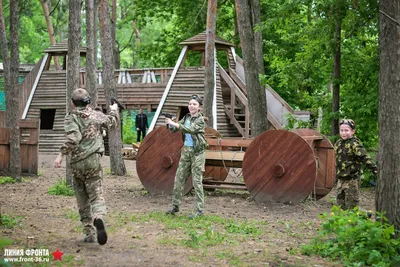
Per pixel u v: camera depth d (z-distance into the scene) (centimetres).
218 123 2391
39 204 1085
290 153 1130
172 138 1235
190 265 629
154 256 665
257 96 1736
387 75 709
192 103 953
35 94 2820
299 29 2036
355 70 1681
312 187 1112
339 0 1530
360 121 1656
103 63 1781
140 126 2870
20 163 1577
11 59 1520
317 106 1808
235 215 1008
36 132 1672
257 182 1161
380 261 656
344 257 681
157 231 823
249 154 1169
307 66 1712
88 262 626
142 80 2662
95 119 709
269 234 838
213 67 1808
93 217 680
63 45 2856
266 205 1126
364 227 695
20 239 731
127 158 1340
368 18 1549
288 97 3055
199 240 752
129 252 682
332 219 720
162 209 1056
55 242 723
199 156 954
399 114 706
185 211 1034
